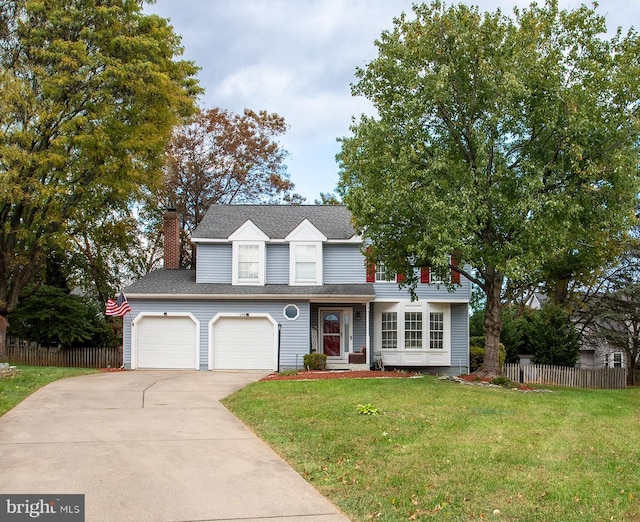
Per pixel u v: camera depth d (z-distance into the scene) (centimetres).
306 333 2619
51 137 2495
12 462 888
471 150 1884
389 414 1252
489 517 678
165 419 1248
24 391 1566
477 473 831
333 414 1256
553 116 1747
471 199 1723
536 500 730
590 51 1827
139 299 2612
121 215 3394
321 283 2739
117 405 1414
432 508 707
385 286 2788
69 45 2370
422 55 1830
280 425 1169
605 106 1798
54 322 3003
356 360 2644
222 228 2811
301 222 2773
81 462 891
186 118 2953
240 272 2723
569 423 1205
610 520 672
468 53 1800
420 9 1842
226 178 4356
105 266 3669
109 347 3300
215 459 925
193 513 691
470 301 2800
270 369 2600
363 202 1789
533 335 3052
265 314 2619
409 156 1789
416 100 1766
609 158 1745
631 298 2992
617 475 835
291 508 712
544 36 1839
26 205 2538
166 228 3027
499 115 1748
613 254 2423
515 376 2575
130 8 2552
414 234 1852
